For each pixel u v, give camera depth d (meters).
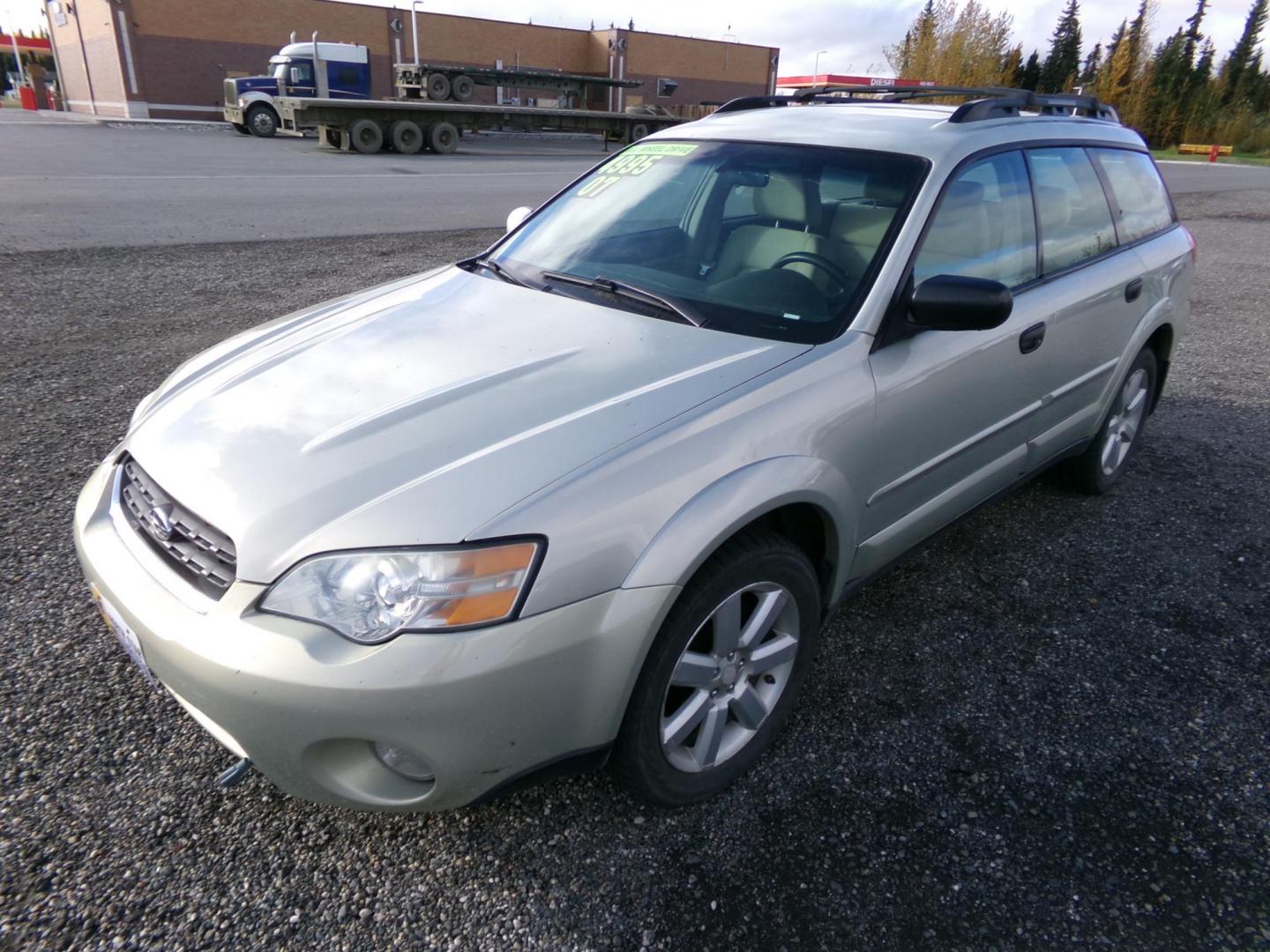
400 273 8.04
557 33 47.72
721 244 2.92
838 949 1.96
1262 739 2.68
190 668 1.83
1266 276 10.27
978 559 3.72
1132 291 3.78
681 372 2.30
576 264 3.06
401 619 1.75
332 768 1.86
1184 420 5.46
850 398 2.42
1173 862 2.21
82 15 37.16
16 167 14.87
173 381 2.69
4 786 2.30
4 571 3.23
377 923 1.98
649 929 1.99
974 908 2.07
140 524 2.15
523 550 1.80
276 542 1.83
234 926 1.96
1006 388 3.08
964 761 2.55
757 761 2.50
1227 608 3.39
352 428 2.10
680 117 29.14
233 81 26.19
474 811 2.30
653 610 1.94
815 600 2.48
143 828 2.20
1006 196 3.12
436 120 23.17
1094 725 2.72
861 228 2.73
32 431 4.45
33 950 1.88
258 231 9.93
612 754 2.12
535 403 2.16
